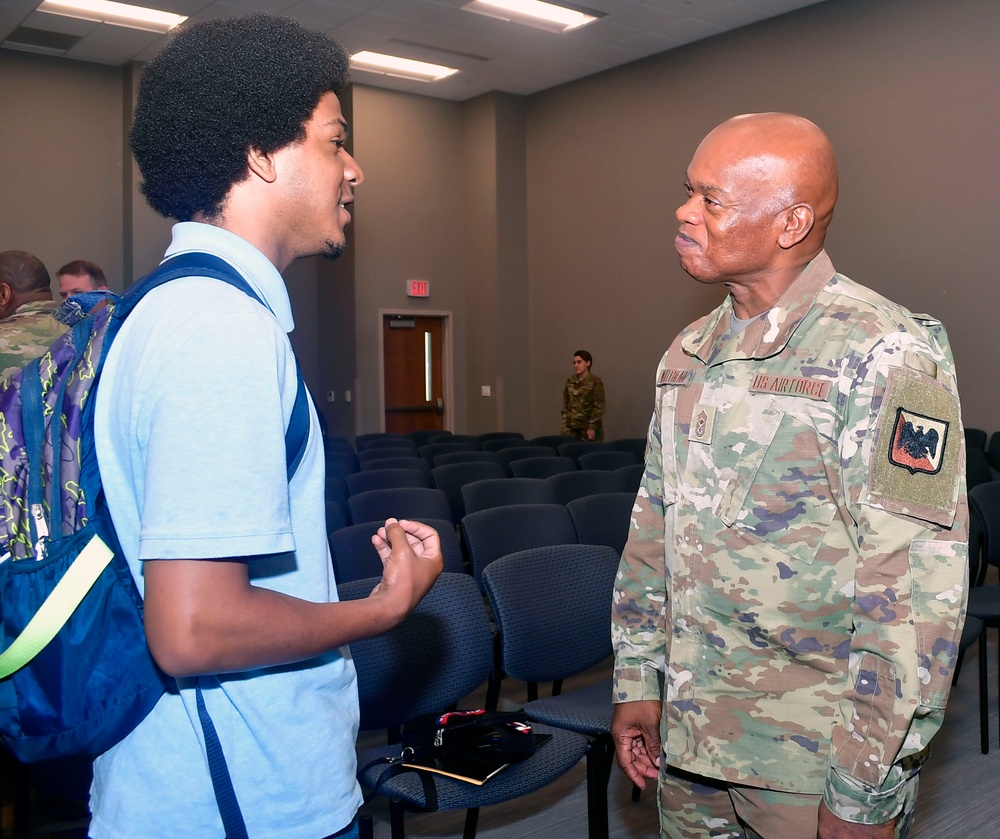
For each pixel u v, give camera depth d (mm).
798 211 1337
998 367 6957
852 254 7859
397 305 10734
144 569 729
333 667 893
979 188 7035
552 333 10766
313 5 8109
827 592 1286
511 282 10898
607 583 2820
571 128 10422
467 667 2451
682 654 1414
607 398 10133
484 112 10836
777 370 1331
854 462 1227
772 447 1314
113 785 825
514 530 3623
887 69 7574
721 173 1354
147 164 886
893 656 1158
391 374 10852
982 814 2693
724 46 8805
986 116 6977
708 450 1388
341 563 3199
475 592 2541
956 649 1167
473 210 11055
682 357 1497
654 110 9484
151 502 713
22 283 3002
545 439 8195
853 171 7840
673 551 1440
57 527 801
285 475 774
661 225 9469
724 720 1366
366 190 10500
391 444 7535
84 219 9523
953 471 1213
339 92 960
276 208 900
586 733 2279
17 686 779
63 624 775
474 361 11148
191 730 813
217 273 815
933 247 7328
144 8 8102
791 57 8250
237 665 734
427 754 2082
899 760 1178
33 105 9273
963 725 3406
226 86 857
